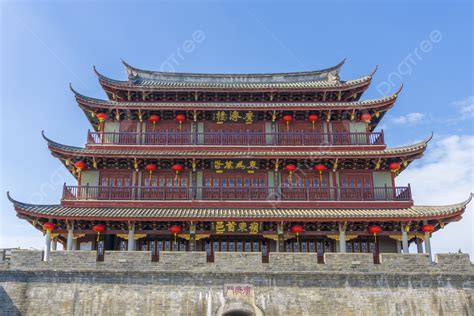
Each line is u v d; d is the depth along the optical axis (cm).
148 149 4238
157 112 4422
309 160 4172
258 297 3200
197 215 3784
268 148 4281
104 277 3228
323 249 4094
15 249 3281
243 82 4894
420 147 4066
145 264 3250
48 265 3244
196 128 4462
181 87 4462
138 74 4944
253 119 4484
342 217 3791
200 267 3250
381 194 4106
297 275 3253
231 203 4034
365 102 4344
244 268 3262
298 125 4503
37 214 3697
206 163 4238
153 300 3178
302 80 4941
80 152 4053
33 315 3141
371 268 3306
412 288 3275
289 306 3191
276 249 3988
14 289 3186
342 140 4353
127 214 3784
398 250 4119
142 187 4059
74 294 3188
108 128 4441
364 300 3228
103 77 4431
